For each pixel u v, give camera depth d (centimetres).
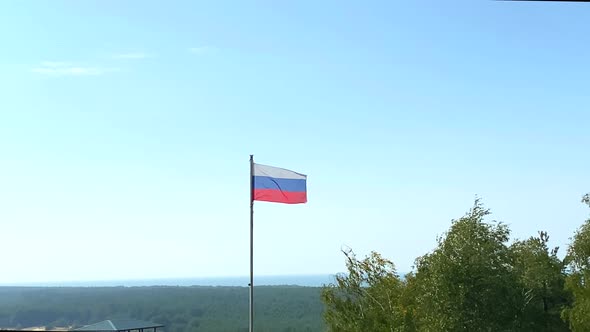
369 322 3641
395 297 3525
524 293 2920
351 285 3847
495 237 2794
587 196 2978
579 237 3011
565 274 3061
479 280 2612
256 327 11231
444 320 2595
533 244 3081
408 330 3147
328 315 3878
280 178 3061
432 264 2697
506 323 2681
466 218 2762
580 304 2780
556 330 2977
